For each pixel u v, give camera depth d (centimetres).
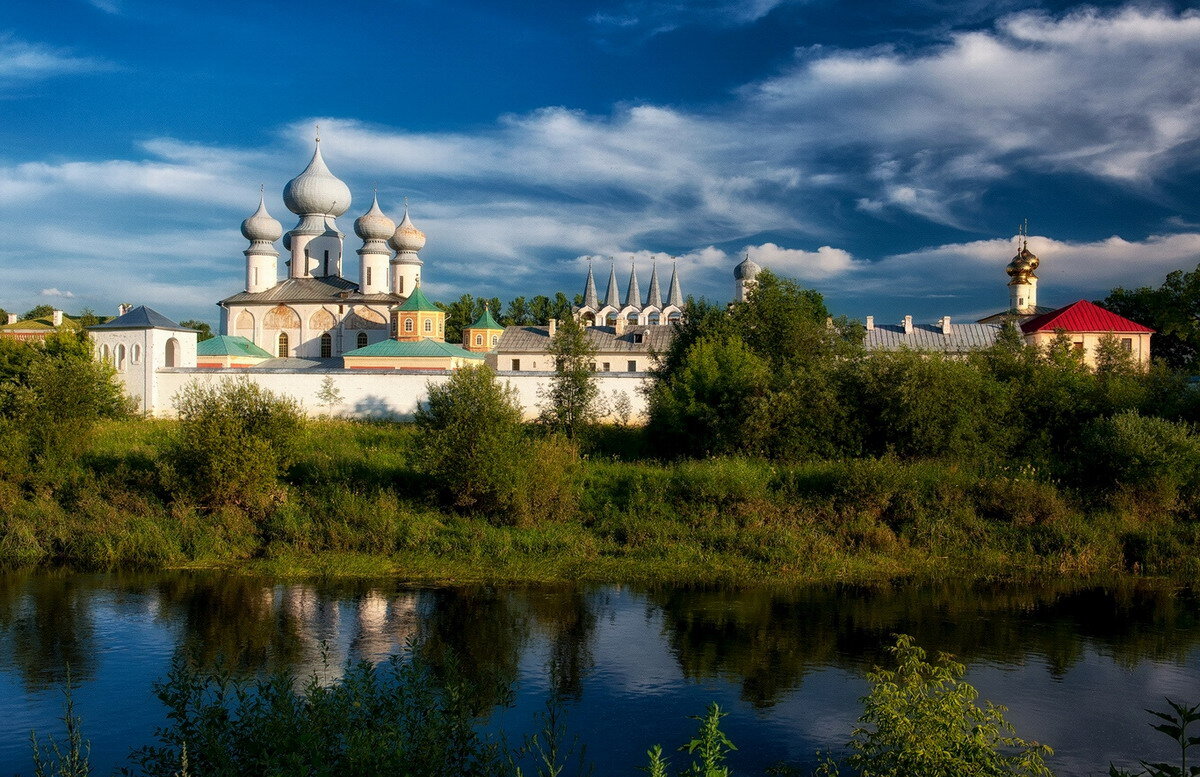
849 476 3031
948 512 2914
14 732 1545
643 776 1384
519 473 2942
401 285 7825
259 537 2888
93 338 5000
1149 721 1616
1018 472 3209
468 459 2931
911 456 3347
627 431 4119
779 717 1625
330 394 4669
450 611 2252
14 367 5481
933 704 1038
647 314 11588
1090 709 1666
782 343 4378
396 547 2805
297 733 1040
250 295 7600
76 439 3491
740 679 1806
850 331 4984
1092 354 6325
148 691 1719
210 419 3048
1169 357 6888
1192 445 3005
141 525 2881
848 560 2678
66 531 2875
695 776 1064
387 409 4628
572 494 3109
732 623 2167
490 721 1588
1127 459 3045
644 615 2228
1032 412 3588
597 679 1798
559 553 2747
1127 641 2048
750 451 3472
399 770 977
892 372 3456
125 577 2570
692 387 3781
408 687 1196
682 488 3109
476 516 2978
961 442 3325
